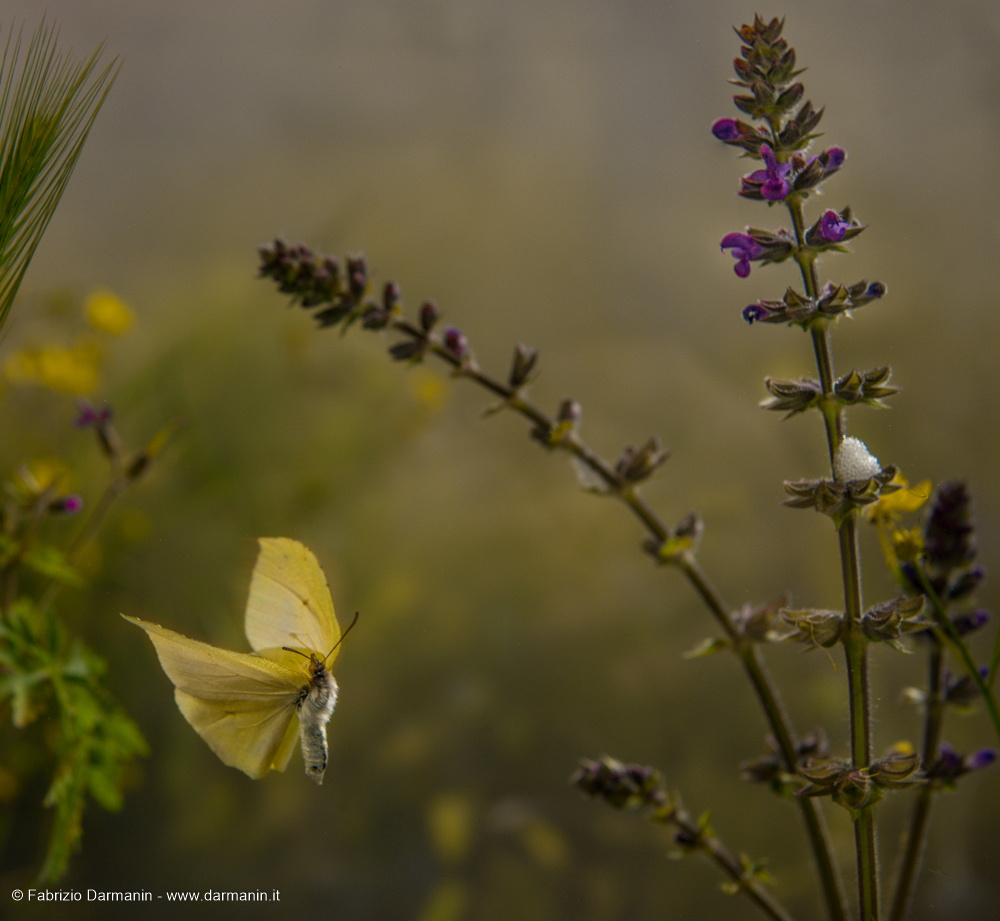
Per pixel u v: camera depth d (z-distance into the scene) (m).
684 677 1.36
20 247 0.65
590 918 1.12
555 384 1.75
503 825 1.22
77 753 0.70
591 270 1.88
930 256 1.56
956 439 1.44
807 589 1.39
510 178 1.97
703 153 1.87
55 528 1.06
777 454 1.58
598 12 2.01
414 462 1.69
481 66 2.05
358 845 1.20
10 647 0.70
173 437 1.34
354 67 2.05
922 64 1.64
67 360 1.21
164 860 1.13
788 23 1.71
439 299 1.88
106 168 1.88
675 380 1.69
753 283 1.69
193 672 0.61
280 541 0.62
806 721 1.26
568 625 1.43
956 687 0.66
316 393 1.61
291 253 0.68
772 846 1.16
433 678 1.40
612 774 0.66
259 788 1.23
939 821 1.14
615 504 1.56
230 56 2.00
